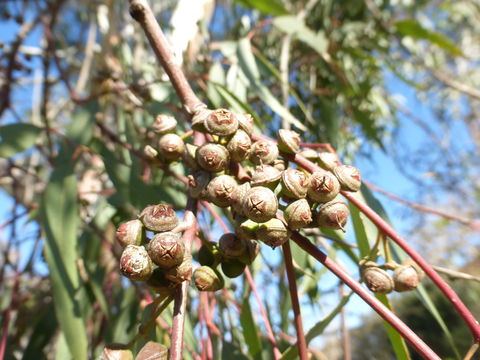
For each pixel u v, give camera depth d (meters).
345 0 0.34
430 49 0.47
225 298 0.21
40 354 0.19
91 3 0.35
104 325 0.22
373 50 0.37
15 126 0.18
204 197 0.09
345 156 0.32
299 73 0.32
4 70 0.27
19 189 0.27
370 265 0.10
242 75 0.21
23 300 0.23
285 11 0.26
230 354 0.17
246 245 0.09
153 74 0.26
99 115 0.25
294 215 0.08
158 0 0.33
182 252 0.08
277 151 0.10
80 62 0.40
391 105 0.41
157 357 0.08
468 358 0.08
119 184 0.18
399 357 0.12
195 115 0.11
